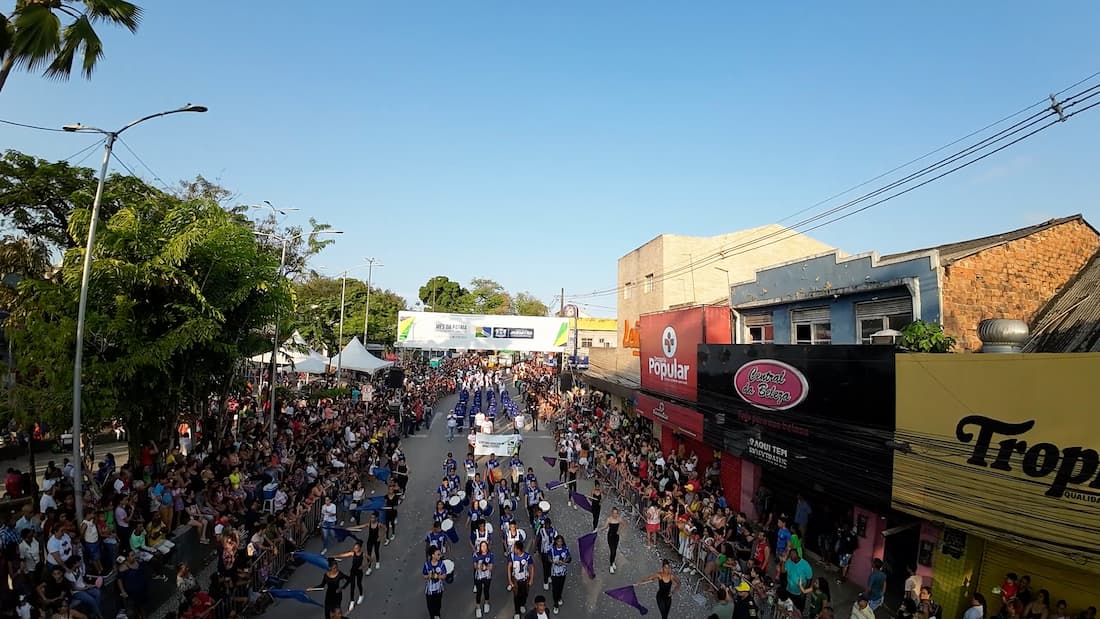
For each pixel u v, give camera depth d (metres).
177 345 15.23
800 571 11.69
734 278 32.44
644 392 25.42
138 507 13.41
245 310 18.80
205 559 14.28
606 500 20.78
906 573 11.88
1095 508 7.89
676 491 17.02
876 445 11.48
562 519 18.69
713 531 13.96
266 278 18.80
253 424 24.52
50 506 12.38
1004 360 9.16
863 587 12.92
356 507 16.05
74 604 9.58
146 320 15.85
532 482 17.52
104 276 14.76
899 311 13.88
